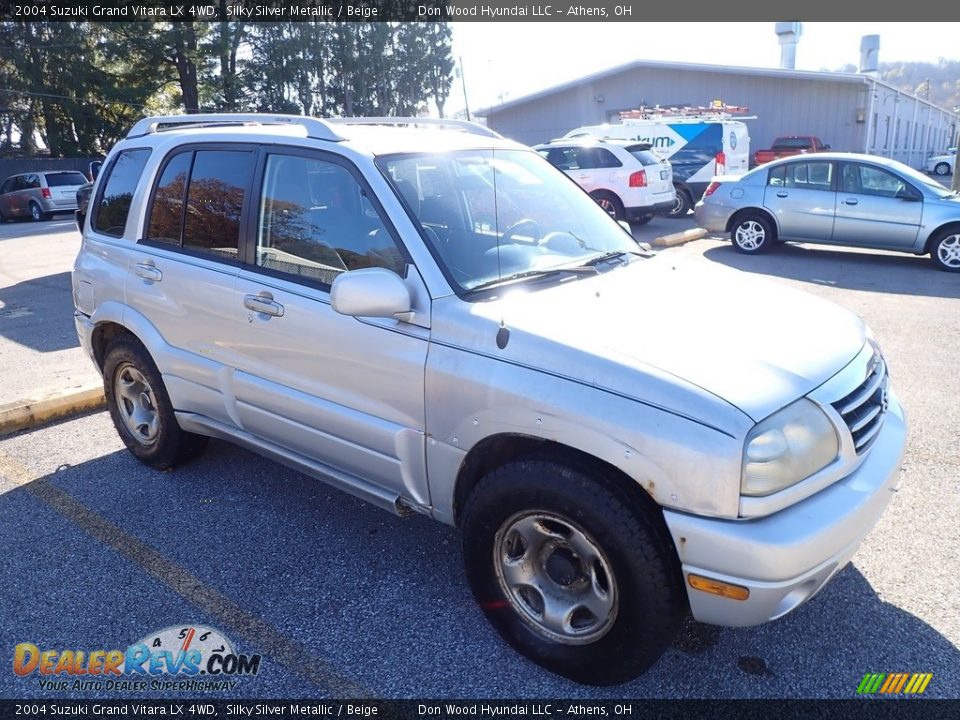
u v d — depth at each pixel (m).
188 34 35.28
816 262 11.23
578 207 4.01
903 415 3.14
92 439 5.06
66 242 16.33
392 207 3.12
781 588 2.33
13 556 3.63
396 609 3.19
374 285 2.79
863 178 11.04
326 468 3.51
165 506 4.11
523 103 31.17
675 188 17.45
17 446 4.95
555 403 2.55
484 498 2.76
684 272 3.55
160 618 3.17
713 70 27.61
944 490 4.04
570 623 2.73
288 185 3.52
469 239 3.25
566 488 2.53
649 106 29.27
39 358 6.99
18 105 35.78
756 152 25.38
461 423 2.82
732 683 2.74
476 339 2.79
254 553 3.63
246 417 3.73
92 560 3.59
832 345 2.82
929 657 2.83
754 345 2.68
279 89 42.09
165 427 4.31
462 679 2.79
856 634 2.97
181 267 3.88
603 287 3.18
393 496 3.23
